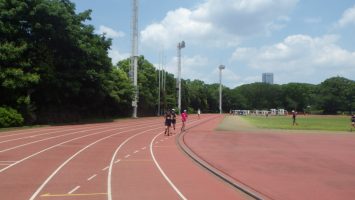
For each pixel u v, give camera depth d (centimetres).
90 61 6238
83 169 1719
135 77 9125
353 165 1888
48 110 5888
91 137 3422
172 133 4025
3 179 1470
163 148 2647
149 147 2695
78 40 5872
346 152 2420
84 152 2339
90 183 1402
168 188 1331
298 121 7781
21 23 5241
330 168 1791
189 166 1852
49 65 5394
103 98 7038
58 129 4425
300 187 1349
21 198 1169
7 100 5056
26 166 1786
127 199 1161
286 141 3153
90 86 6438
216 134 3859
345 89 17275
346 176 1580
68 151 2378
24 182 1413
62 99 6250
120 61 10919
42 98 5744
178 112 12300
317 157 2181
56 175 1561
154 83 11288
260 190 1292
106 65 6581
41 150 2412
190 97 16512
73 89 5812
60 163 1888
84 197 1183
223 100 19388
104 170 1700
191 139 3284
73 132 3981
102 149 2516
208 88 19412
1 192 1249
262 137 3531
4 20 5059
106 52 6619
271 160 2052
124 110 9119
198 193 1259
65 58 5884
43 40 5541
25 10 5191
